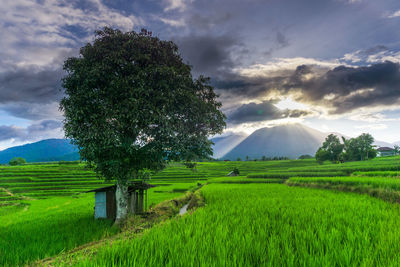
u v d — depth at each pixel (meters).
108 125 13.48
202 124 18.20
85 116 13.40
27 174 75.12
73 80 14.14
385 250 5.04
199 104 16.72
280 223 8.13
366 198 15.35
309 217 9.13
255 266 4.55
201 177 87.44
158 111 13.89
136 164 15.40
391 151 123.19
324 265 4.18
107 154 14.57
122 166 14.88
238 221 8.66
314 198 15.92
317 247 5.37
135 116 13.21
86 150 13.98
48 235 12.30
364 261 4.27
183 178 84.12
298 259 4.68
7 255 9.28
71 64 14.77
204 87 18.67
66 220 17.44
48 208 29.22
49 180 70.56
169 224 8.02
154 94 14.26
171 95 14.53
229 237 6.38
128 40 15.01
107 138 13.35
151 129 14.98
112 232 12.80
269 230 7.30
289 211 10.62
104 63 13.67
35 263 6.93
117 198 15.94
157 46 15.83
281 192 22.30
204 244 5.52
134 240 5.90
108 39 15.19
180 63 17.67
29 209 31.00
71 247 10.04
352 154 100.06
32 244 10.59
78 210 23.84
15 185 63.19
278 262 4.57
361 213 9.59
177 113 16.23
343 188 21.45
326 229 7.23
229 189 29.67
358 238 5.89
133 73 14.30
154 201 27.58
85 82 13.34
